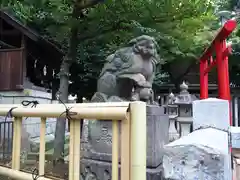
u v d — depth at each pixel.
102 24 6.79
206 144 2.01
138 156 1.11
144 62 4.30
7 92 8.47
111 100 4.16
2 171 1.61
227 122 2.51
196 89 12.70
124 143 1.15
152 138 3.44
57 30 7.39
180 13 7.04
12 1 7.16
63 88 6.69
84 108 1.28
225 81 5.94
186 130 5.92
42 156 1.46
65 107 1.35
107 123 3.76
